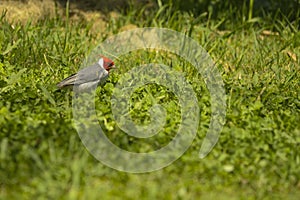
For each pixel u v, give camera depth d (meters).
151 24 19.84
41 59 16.66
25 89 14.05
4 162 10.64
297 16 19.52
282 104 14.18
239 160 11.22
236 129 12.16
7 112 12.41
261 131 12.31
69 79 13.74
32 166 10.59
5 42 16.88
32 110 12.85
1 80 13.99
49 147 11.18
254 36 18.09
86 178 10.38
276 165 11.13
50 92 13.80
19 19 17.95
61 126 11.83
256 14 20.86
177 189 10.24
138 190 10.12
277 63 16.55
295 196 10.31
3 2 19.30
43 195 9.80
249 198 10.08
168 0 20.78
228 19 20.44
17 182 10.27
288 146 11.73
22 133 11.47
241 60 16.89
